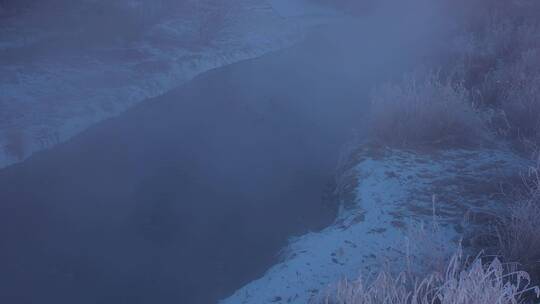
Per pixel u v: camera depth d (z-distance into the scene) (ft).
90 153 32.50
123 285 21.26
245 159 31.78
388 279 15.34
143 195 27.78
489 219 21.99
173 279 21.59
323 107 40.19
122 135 35.12
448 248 19.89
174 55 49.42
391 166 27.35
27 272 22.06
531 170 25.26
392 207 23.63
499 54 46.19
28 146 32.22
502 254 18.45
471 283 13.91
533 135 30.42
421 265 18.08
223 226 25.09
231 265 22.41
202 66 48.96
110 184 28.96
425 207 23.53
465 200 23.97
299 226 25.16
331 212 26.00
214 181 29.14
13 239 24.12
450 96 31.42
